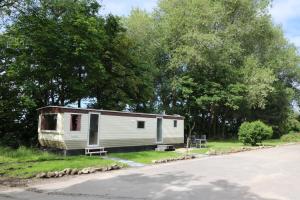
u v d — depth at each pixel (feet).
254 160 66.80
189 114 136.05
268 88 130.21
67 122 65.10
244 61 135.13
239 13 139.23
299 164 60.85
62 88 89.71
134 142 79.30
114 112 74.23
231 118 158.81
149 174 48.83
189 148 92.32
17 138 83.30
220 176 47.11
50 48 81.20
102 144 71.31
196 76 127.03
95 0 95.96
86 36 84.89
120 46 99.55
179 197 34.12
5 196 34.40
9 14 72.38
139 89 108.47
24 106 81.30
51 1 78.74
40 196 34.40
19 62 77.36
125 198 33.63
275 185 40.86
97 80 92.12
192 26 123.75
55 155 63.31
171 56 128.57
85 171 49.65
